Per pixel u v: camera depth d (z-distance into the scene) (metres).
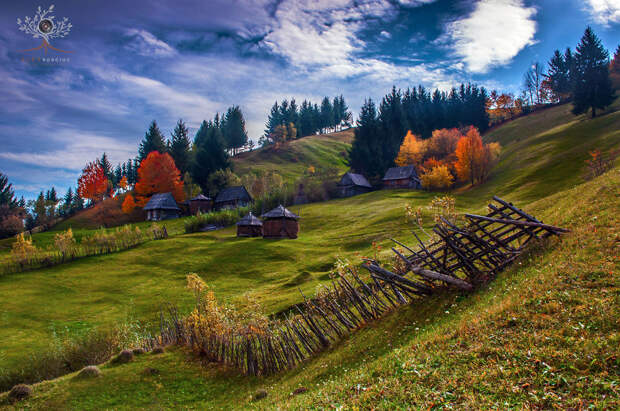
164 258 57.09
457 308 11.84
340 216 80.38
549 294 9.12
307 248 56.50
